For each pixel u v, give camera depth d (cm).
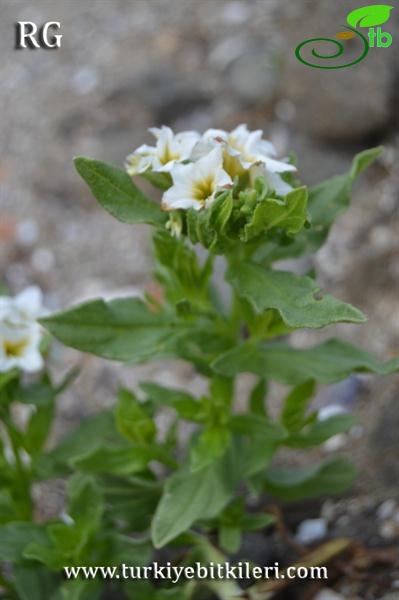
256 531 42
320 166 53
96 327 37
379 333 47
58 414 48
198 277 38
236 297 38
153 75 60
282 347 38
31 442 40
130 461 39
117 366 49
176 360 49
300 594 40
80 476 39
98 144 57
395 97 52
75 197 55
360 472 43
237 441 39
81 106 60
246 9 65
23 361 39
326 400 46
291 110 56
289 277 36
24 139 59
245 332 43
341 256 50
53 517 44
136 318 38
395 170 52
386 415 45
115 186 36
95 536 39
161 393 39
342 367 38
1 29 68
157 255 37
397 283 48
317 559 40
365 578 40
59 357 41
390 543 41
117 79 61
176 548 42
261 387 40
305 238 38
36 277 53
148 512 40
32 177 56
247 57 60
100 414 41
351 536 42
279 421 39
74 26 67
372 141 53
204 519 39
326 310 34
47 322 37
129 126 58
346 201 38
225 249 35
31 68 64
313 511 43
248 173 35
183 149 36
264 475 40
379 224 51
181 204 35
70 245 54
